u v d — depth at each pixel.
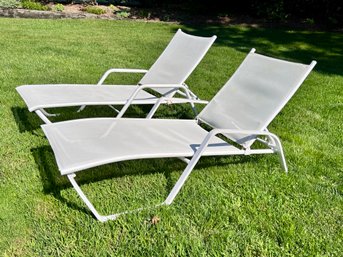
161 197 2.89
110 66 6.97
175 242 2.35
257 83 3.44
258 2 15.70
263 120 3.13
